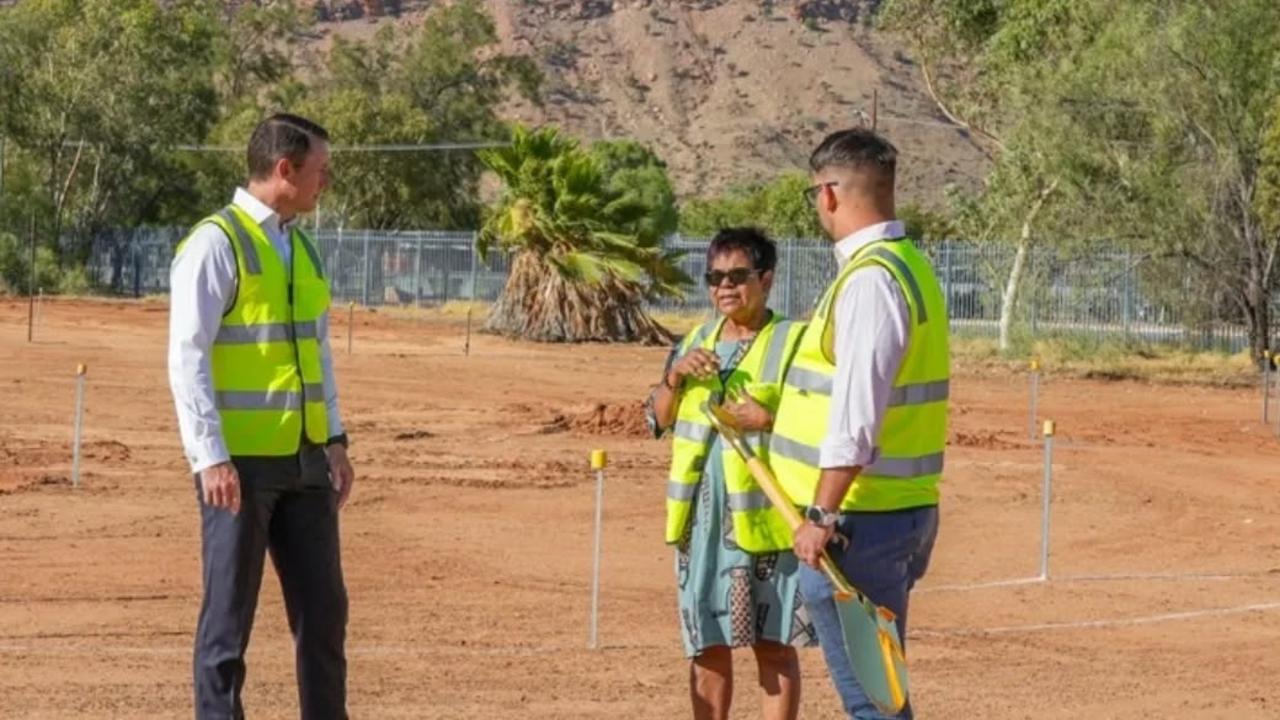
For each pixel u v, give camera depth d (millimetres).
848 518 11844
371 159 152000
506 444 40406
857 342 11539
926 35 94938
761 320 14156
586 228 81188
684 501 13930
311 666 13852
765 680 13961
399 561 25844
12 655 19266
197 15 150375
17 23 135750
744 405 13523
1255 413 54844
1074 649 21062
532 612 22484
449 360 67438
